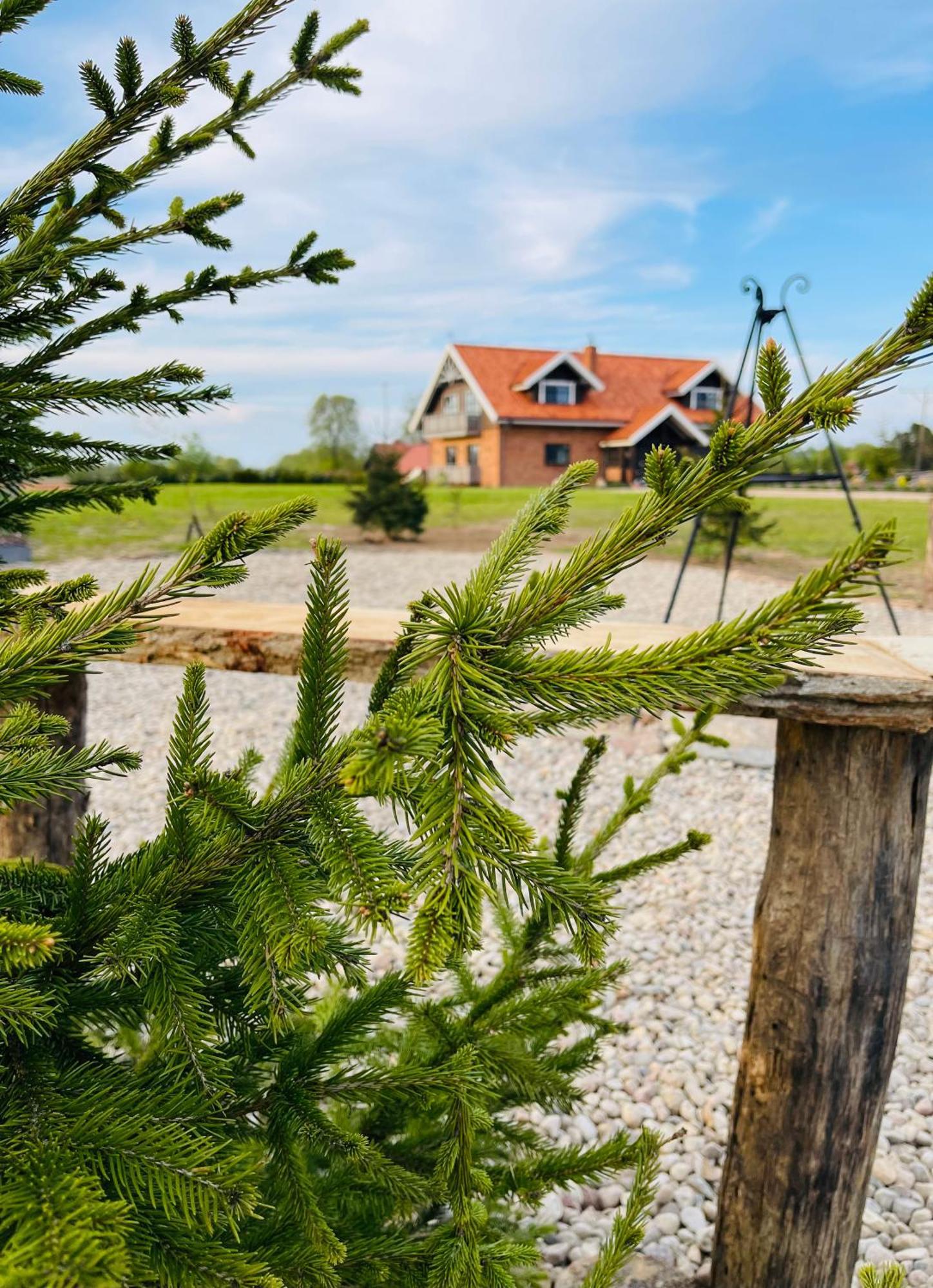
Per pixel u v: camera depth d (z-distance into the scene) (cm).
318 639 100
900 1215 242
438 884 66
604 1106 283
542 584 81
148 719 689
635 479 3150
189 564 86
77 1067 89
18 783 93
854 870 172
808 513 1856
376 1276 119
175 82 124
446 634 82
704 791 553
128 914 97
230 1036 112
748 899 422
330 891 90
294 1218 108
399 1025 214
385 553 1689
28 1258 55
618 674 75
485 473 3247
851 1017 175
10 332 129
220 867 95
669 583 1307
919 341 65
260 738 648
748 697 161
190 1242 71
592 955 74
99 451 139
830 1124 179
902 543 68
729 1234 195
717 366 3178
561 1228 233
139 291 133
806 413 70
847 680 158
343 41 138
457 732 74
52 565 1317
